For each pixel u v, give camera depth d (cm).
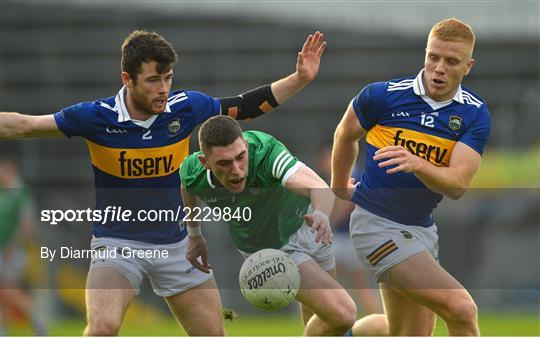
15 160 5653
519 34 6831
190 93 2114
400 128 2077
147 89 1981
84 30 6644
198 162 2086
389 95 2089
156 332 3719
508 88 6681
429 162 2009
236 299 3941
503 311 3856
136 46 1970
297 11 6831
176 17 6744
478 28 6862
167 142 2070
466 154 2028
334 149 2189
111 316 1969
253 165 2055
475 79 6731
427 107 2064
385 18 6875
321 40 2181
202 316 2127
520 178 5381
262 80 6650
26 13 6638
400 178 2103
